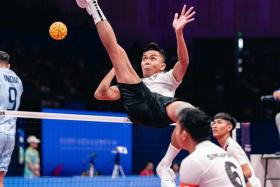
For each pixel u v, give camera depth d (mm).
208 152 4395
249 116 19656
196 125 4430
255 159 9398
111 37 5230
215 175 4316
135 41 19688
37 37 19344
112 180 12781
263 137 14242
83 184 11875
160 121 5320
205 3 21625
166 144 15445
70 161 13828
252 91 20141
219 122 7172
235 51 20547
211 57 21172
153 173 15242
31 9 19500
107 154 14367
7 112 6922
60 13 19938
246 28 21656
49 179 12398
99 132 14250
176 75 5746
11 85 7328
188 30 21453
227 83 20438
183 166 4383
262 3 21703
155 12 21344
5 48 18422
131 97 5273
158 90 5703
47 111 13305
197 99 19922
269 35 21766
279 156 9242
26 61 18422
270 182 9398
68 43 19766
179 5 21375
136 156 15602
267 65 21109
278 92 8016
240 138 9375
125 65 5281
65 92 18328
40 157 13422
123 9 21016
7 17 19031
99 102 18344
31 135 13828
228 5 21625
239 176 4402
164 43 21312
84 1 5246
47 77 18422
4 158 7281
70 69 19125
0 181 7332
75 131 13914
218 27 21656
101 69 19719
